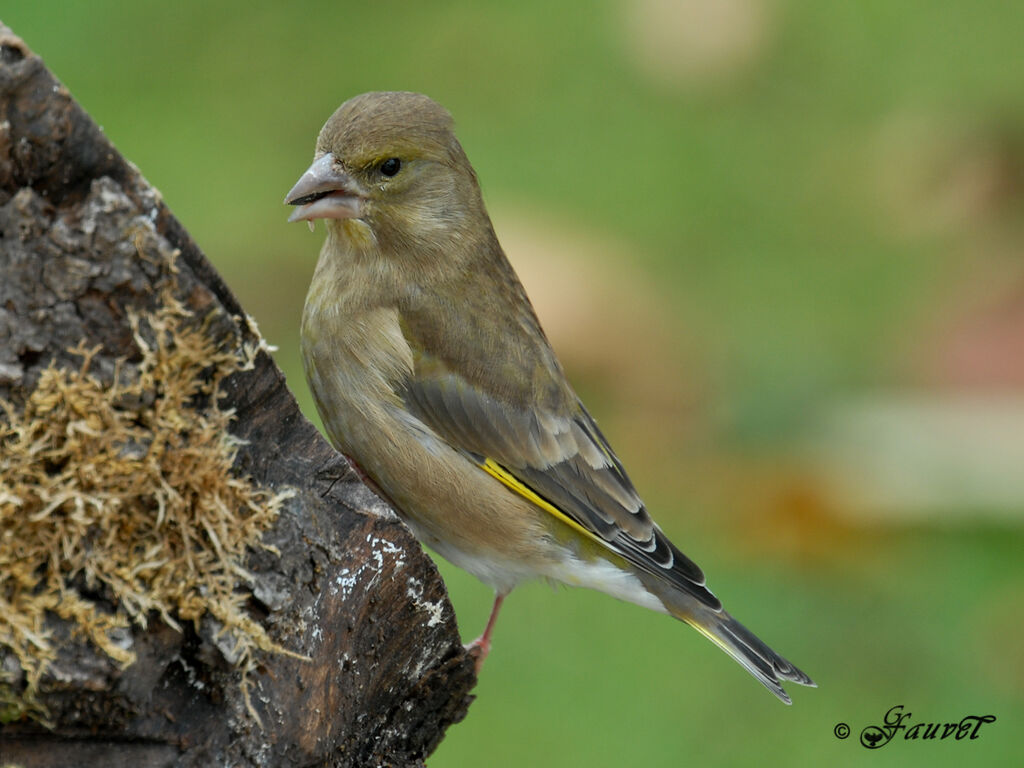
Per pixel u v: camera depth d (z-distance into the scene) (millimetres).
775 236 15422
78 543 4758
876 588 12523
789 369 14086
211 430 5012
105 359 4785
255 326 5113
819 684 11398
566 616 11812
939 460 13242
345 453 8422
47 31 17109
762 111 16781
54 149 4668
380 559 5578
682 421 13945
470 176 8516
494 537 8398
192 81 16656
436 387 8203
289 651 5293
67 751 4941
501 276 8633
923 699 11266
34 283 4691
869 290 14883
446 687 6156
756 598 12312
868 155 16219
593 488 8516
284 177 15312
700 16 17266
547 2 17734
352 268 8266
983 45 17297
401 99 8242
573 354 14273
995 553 12867
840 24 17688
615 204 15547
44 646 4691
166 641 4918
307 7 17688
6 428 4688
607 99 16750
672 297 14742
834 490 13070
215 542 4977
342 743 5773
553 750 10641
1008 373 13977
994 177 15883
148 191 4801
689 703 11062
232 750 5203
